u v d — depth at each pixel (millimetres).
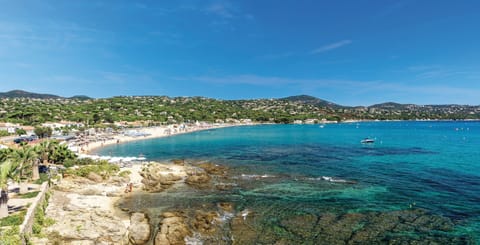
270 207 34344
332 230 27750
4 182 25562
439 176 50094
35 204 27938
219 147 96125
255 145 101688
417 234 26719
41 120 144750
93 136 118000
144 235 26297
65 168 48875
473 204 34750
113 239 25500
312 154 78688
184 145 102688
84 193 38938
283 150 87500
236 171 55406
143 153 82875
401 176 50344
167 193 40656
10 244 19750
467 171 54156
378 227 28312
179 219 29359
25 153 39531
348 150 87000
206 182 46719
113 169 51344
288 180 47812
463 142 108375
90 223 27422
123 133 134000
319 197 38281
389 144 103000
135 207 34688
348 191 41062
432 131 172375
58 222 27391
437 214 31625
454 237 26031
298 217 31031
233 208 34094
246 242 25359
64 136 104750
